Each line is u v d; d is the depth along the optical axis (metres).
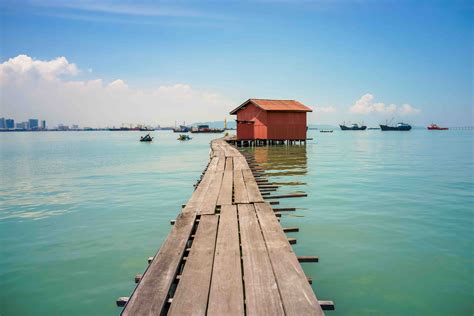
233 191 10.68
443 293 5.68
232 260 5.20
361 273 6.38
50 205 12.62
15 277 6.57
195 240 6.12
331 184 15.23
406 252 7.35
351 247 7.63
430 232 8.60
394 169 20.70
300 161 25.23
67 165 27.31
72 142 81.88
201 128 127.12
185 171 22.41
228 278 4.60
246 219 7.44
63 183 17.92
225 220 7.34
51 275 6.63
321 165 22.72
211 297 4.11
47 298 5.80
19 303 5.66
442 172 19.38
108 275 6.60
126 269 6.85
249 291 4.24
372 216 10.01
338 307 5.28
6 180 19.16
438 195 12.88
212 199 9.41
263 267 4.93
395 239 8.12
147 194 14.50
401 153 34.38
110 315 5.30
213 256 5.38
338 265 6.72
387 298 5.53
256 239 6.13
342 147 45.09
